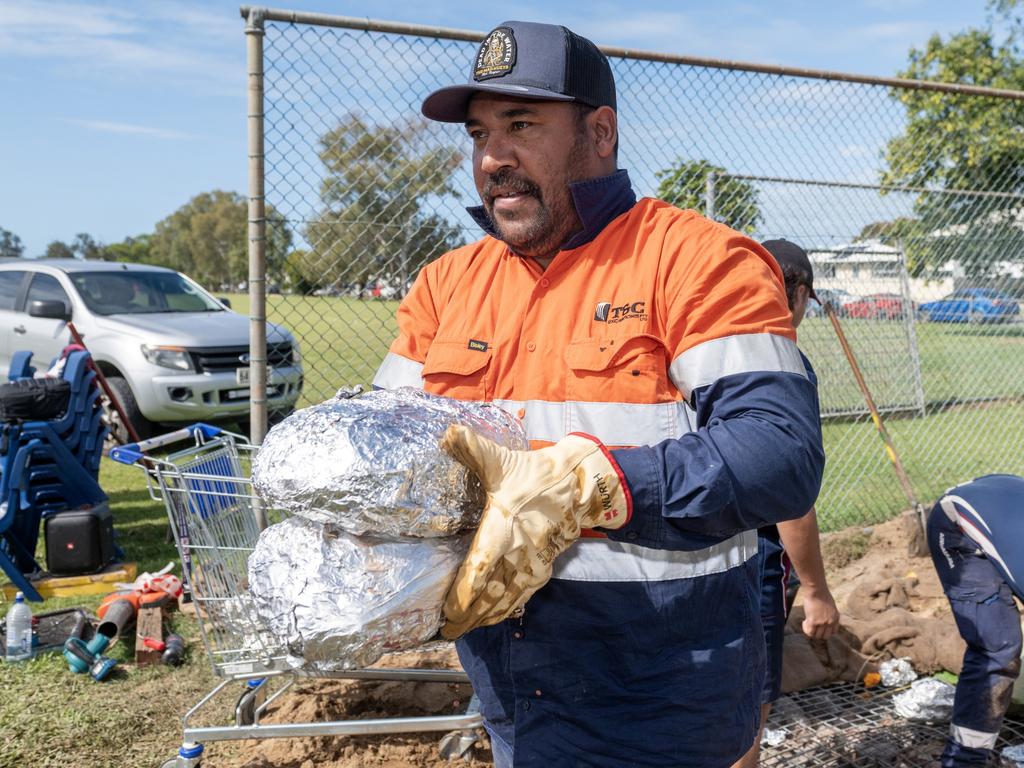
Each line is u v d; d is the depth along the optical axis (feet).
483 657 5.31
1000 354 26.48
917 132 24.18
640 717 4.89
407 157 13.58
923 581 15.42
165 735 11.32
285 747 10.78
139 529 21.12
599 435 4.91
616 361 4.91
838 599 15.16
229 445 12.60
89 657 13.12
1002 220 24.48
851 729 11.19
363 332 14.12
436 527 4.24
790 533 8.66
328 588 4.15
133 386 26.81
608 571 4.82
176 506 10.28
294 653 4.26
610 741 4.90
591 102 5.13
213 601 10.22
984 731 9.65
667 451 4.34
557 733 5.00
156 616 14.21
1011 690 9.63
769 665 8.43
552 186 5.14
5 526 16.25
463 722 10.29
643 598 4.82
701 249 4.86
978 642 9.65
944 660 12.41
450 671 10.78
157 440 11.53
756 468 4.20
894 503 21.38
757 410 4.38
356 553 4.21
